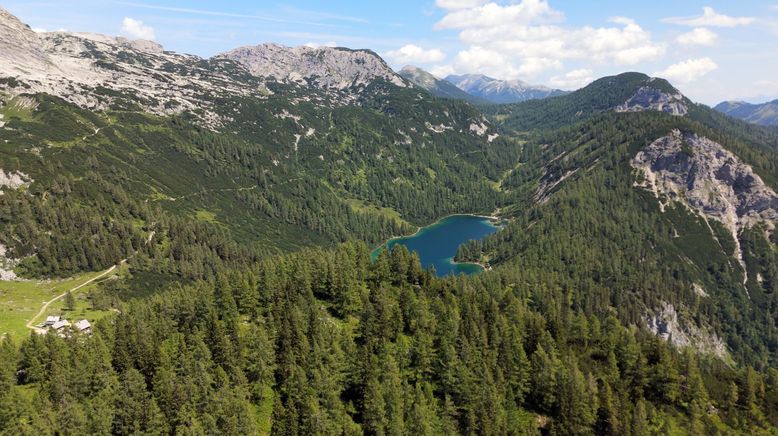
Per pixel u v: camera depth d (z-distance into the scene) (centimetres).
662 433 11319
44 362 10094
